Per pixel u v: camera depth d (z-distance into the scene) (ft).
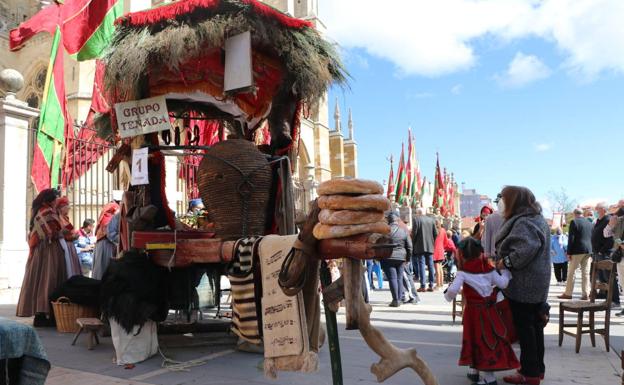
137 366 16.25
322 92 20.07
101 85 19.15
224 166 15.79
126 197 19.02
